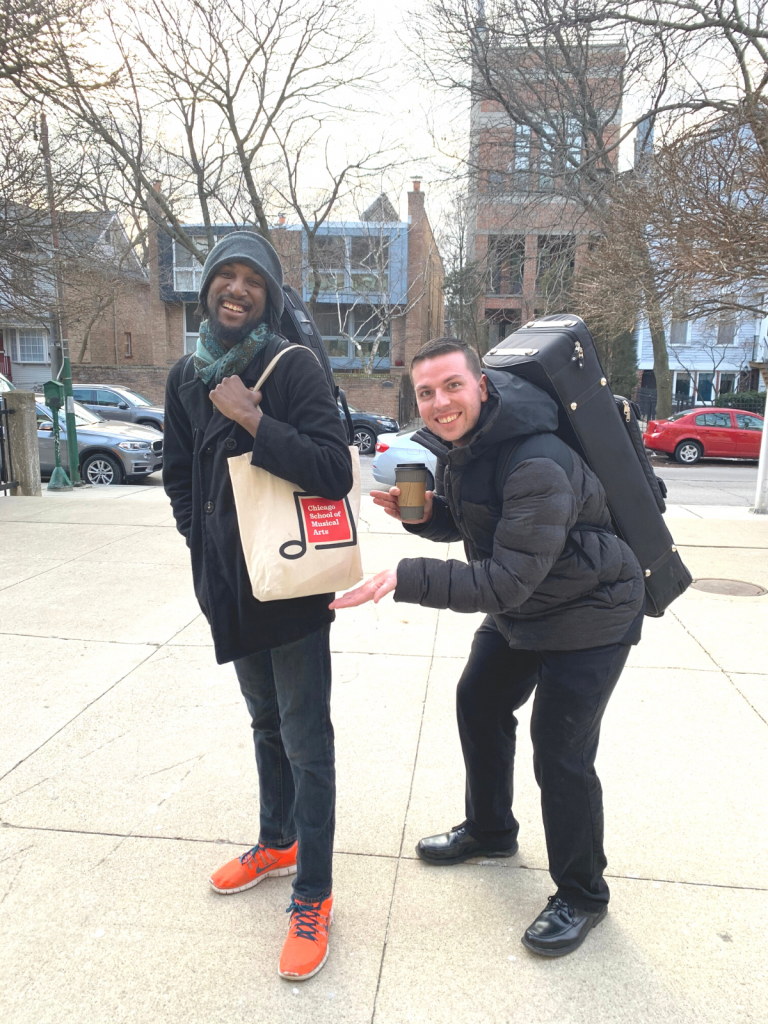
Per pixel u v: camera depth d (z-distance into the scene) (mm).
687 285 7664
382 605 4941
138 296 28359
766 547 6711
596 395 1933
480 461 1847
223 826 2562
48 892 2242
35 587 5270
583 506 1841
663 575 2146
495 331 30453
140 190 17328
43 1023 1793
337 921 2139
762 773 2893
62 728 3227
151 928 2105
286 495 1848
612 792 2762
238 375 1903
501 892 2264
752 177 6598
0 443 9375
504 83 14977
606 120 15312
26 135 8711
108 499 9133
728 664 3953
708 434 17562
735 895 2232
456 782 2848
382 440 10789
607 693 1942
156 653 4066
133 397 18953
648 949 2027
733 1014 1815
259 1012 1829
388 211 27375
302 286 24891
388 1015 1820
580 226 17000
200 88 16266
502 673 2201
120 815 2619
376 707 3465
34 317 9766
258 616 1882
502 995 1878
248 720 3311
